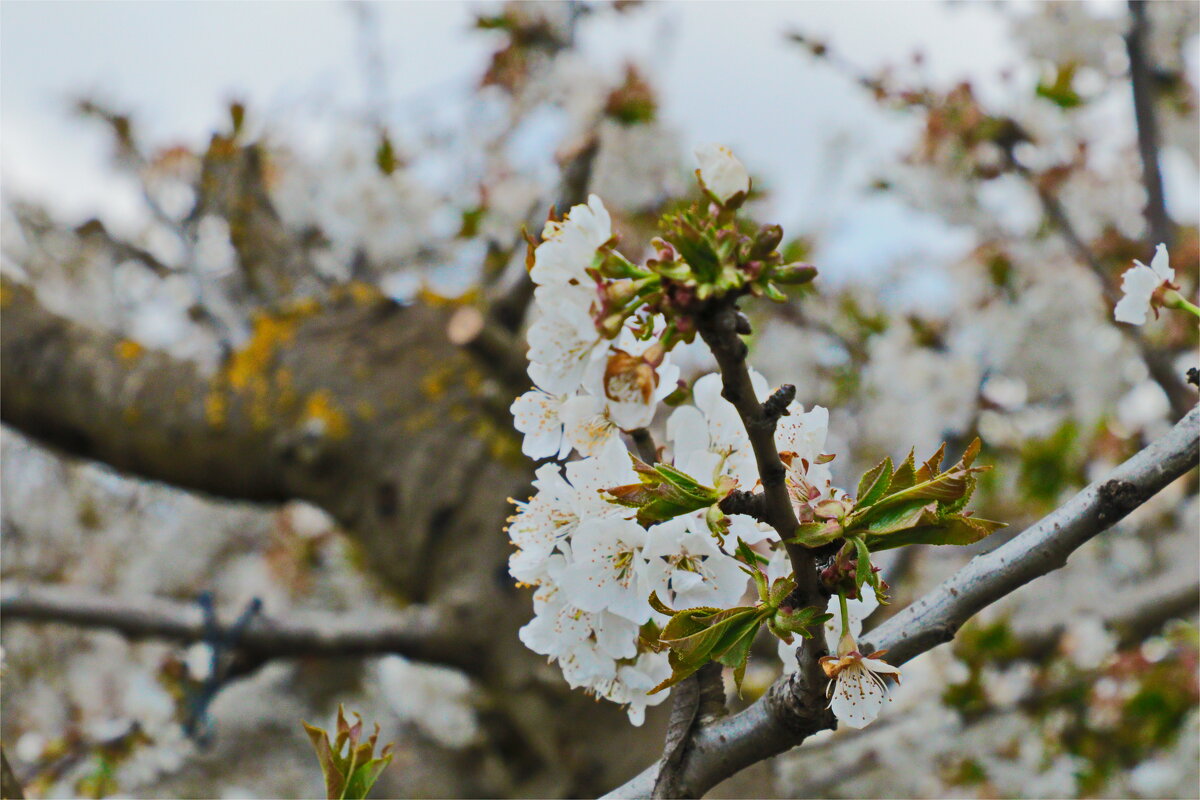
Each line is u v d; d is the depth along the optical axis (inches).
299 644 138.9
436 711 252.8
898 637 49.7
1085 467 188.4
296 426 152.9
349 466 150.8
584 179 166.4
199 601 143.4
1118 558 223.8
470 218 201.0
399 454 148.5
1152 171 156.4
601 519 45.4
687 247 36.1
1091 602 180.7
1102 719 175.6
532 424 48.7
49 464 315.3
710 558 44.3
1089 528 48.2
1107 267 190.9
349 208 212.2
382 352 160.1
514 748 144.3
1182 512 221.0
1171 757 196.9
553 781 139.3
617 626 47.3
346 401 153.3
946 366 208.5
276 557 288.2
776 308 236.4
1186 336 158.9
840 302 246.8
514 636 134.3
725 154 37.2
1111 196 198.4
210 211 234.5
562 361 41.6
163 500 316.8
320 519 286.2
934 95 182.1
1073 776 182.5
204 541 307.7
